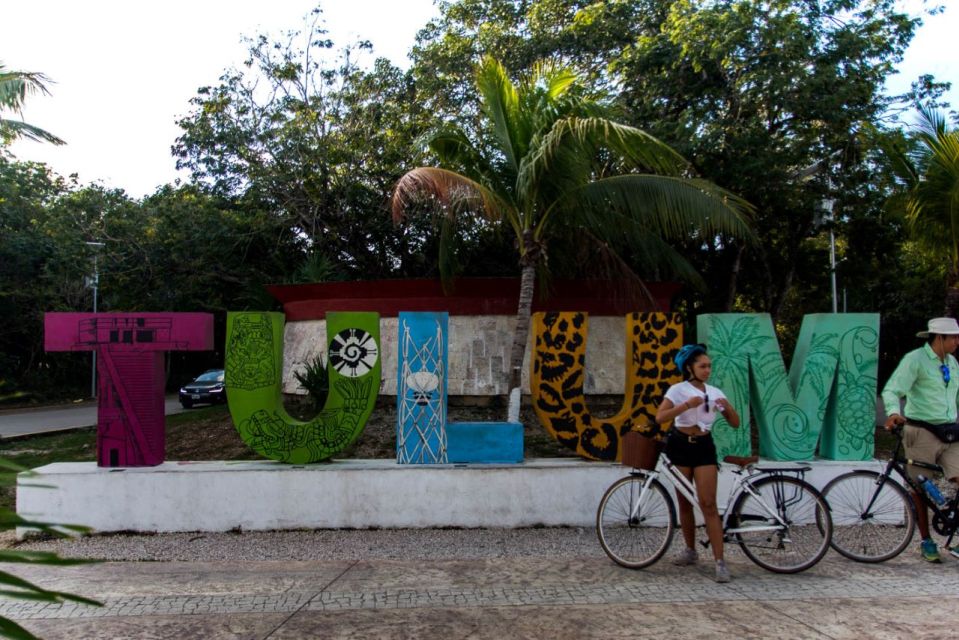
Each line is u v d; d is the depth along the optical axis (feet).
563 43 55.62
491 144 32.86
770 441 23.91
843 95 42.86
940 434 18.84
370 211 60.23
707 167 43.91
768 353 23.99
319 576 18.13
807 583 17.30
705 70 45.55
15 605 16.02
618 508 19.16
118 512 22.71
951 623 14.56
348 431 23.82
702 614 15.15
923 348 19.24
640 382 23.93
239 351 23.90
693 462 17.78
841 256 59.21
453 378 40.91
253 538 22.03
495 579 17.80
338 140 59.67
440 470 23.07
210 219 59.98
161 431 24.21
